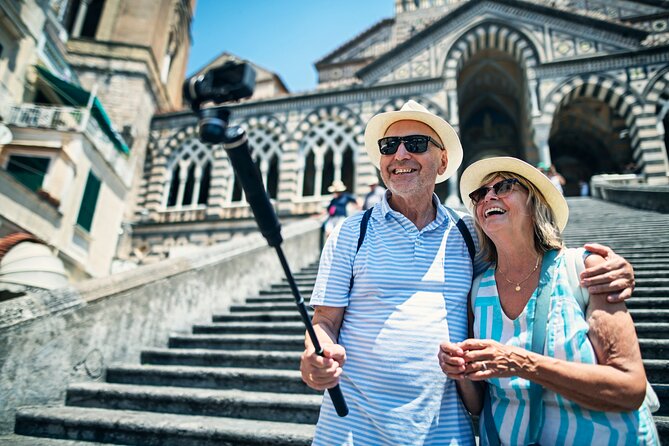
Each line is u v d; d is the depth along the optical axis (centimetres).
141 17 2348
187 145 2266
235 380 443
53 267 1077
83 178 1578
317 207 1961
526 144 2045
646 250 726
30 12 1605
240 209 2048
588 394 167
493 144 2544
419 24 2689
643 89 1733
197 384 452
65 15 2330
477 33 1997
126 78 2222
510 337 201
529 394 191
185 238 2067
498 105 2522
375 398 200
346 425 200
